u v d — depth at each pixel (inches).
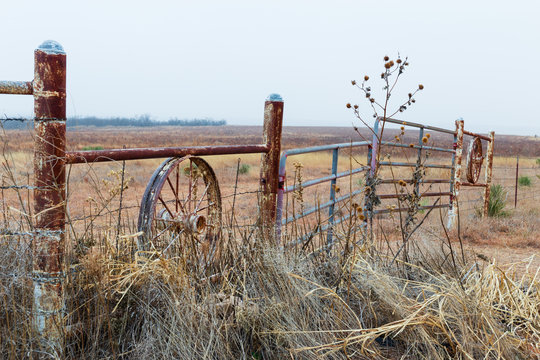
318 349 113.8
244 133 5187.0
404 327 119.7
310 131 6560.0
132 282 116.3
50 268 105.0
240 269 143.6
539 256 252.7
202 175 171.2
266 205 173.6
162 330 112.0
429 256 175.8
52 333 104.1
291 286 131.7
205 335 113.0
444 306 132.4
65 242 108.1
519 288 151.8
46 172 103.8
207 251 163.0
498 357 113.3
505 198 420.5
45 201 104.6
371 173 226.5
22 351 97.1
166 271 122.4
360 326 122.1
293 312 123.6
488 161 392.8
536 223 352.8
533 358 118.8
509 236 311.6
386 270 158.6
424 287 138.9
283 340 118.6
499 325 130.1
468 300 132.6
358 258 150.6
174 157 150.2
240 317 121.6
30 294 106.8
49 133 103.3
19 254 112.7
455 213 337.4
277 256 144.6
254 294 136.0
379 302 135.0
